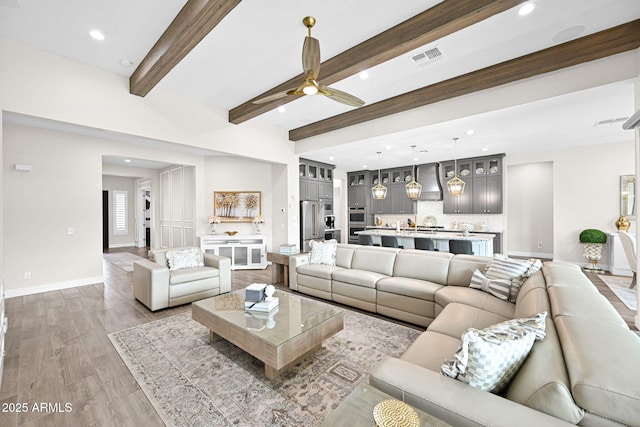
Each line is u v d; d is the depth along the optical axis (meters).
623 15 2.50
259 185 6.59
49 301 3.92
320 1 2.36
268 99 2.73
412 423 0.94
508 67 3.25
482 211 7.01
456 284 3.26
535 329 1.29
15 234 4.13
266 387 2.06
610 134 4.96
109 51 3.20
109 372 2.23
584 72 2.97
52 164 4.44
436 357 1.68
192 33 2.54
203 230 6.48
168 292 3.62
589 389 0.90
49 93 3.18
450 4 2.33
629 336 1.18
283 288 4.69
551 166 7.07
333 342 2.74
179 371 2.25
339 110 4.93
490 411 0.99
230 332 2.36
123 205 9.69
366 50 2.89
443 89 3.76
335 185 9.69
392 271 3.79
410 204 8.32
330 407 1.86
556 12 2.44
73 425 1.70
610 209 5.70
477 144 5.63
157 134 4.07
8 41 2.94
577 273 2.34
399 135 4.82
